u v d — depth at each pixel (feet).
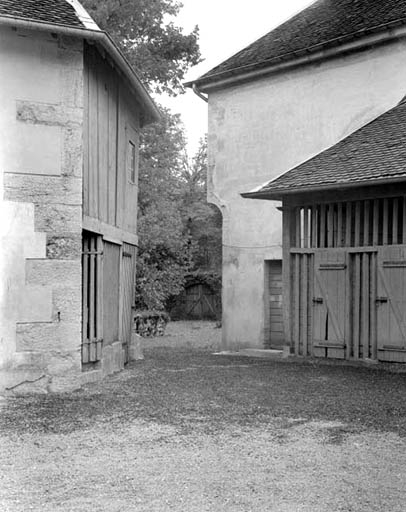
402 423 23.70
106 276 36.70
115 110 38.65
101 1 66.74
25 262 30.07
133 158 44.80
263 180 53.47
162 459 19.26
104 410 26.12
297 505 15.42
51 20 29.81
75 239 30.99
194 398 28.60
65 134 30.86
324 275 42.60
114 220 38.81
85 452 20.08
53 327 30.53
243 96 54.95
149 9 69.82
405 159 38.01
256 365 41.11
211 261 119.44
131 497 16.02
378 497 15.94
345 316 41.57
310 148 50.47
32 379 30.09
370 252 40.45
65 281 30.76
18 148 30.01
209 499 15.84
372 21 47.06
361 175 38.47
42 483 17.15
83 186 31.94
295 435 21.99
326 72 49.57
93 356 33.76
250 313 54.19
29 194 30.19
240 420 24.22
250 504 15.49
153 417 24.77
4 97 29.84
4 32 29.81
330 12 54.65
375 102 46.78
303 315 43.73
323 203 42.65
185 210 119.65
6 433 22.41
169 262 83.61
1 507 15.40
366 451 20.01
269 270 53.42
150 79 71.26
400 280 38.96
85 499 15.90
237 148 55.31
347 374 36.06
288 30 55.98
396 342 39.19
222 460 19.12
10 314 29.73
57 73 30.78
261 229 53.52
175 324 102.58
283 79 52.26
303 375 35.78
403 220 38.86
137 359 45.06
